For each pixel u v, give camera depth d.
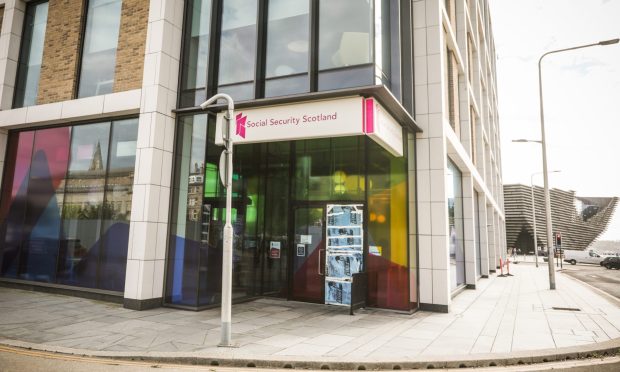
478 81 23.69
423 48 11.05
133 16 11.40
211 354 6.06
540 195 99.50
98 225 11.10
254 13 10.66
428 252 10.37
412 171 10.69
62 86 12.32
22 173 12.71
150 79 10.52
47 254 11.80
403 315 9.65
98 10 12.27
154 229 10.03
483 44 29.44
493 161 34.00
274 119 9.26
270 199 12.45
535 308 11.05
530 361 6.18
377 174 10.95
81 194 11.55
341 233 11.20
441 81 10.76
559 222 111.12
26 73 13.34
